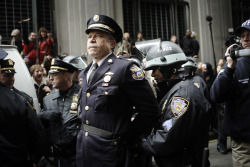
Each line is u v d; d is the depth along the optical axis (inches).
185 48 410.6
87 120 91.0
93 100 90.1
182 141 86.4
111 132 87.6
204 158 83.6
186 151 90.1
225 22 536.1
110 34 95.3
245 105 102.0
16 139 96.5
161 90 99.3
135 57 154.2
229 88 101.5
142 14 480.1
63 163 128.5
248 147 102.7
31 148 105.3
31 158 106.0
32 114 104.1
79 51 384.8
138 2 471.5
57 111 130.3
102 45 93.4
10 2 373.7
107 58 94.0
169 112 89.0
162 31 499.8
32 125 102.8
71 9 385.1
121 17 424.2
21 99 102.6
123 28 426.6
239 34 107.8
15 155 95.7
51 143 129.1
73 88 135.2
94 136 88.4
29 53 298.8
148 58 99.8
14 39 297.9
